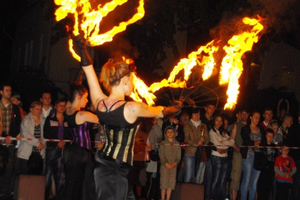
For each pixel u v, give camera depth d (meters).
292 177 10.15
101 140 9.25
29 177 8.53
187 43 19.09
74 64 19.73
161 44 17.48
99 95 5.02
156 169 10.05
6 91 9.15
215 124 9.89
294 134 10.30
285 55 21.61
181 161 9.84
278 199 9.89
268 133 10.05
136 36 17.19
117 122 4.84
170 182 9.38
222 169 9.75
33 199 8.53
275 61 21.48
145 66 17.67
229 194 10.55
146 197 10.15
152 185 10.05
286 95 19.70
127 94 5.04
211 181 9.80
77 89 7.06
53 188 9.02
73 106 7.08
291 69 21.80
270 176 9.95
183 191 9.09
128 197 5.13
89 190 7.39
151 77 17.73
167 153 9.40
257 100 19.16
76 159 6.98
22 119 9.18
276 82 21.47
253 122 9.95
